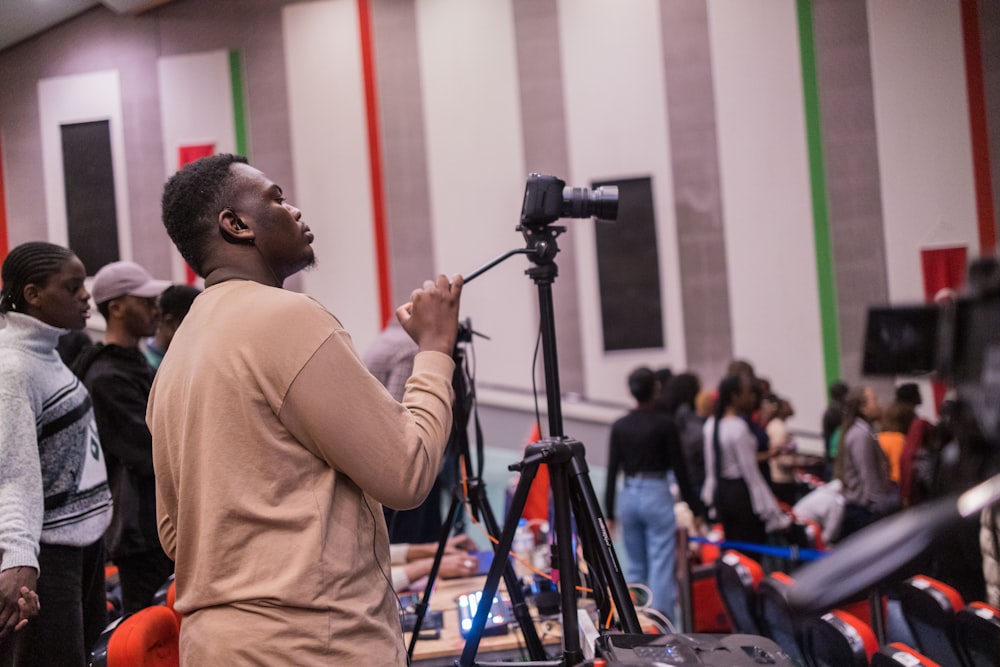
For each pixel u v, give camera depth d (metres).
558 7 8.15
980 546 1.98
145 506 2.64
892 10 7.80
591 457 8.09
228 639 1.20
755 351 7.98
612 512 4.93
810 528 4.83
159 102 8.53
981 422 0.71
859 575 0.52
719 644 1.21
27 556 1.96
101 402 2.60
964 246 7.71
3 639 2.03
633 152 8.08
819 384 7.91
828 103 7.88
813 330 7.91
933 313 0.81
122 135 8.55
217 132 8.51
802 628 2.19
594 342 8.12
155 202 8.51
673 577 4.73
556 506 1.69
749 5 7.96
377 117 8.35
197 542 1.27
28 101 8.61
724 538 4.98
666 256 8.06
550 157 8.16
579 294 8.15
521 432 8.16
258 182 1.41
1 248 8.59
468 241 8.28
